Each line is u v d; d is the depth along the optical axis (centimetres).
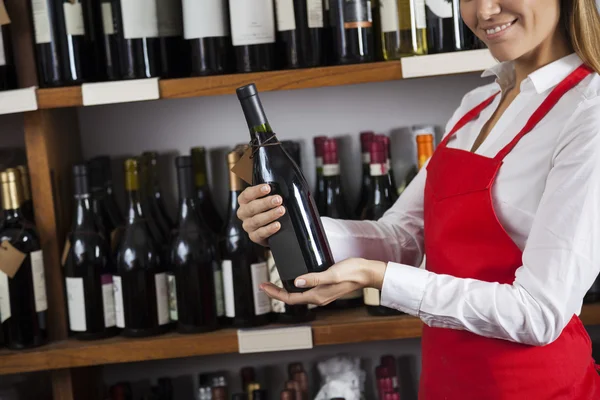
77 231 176
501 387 115
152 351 169
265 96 201
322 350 205
